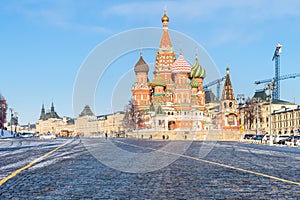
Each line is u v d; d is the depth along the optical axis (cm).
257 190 1173
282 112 13625
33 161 2327
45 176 1548
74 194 1105
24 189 1199
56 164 2109
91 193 1123
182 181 1388
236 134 11469
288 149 4444
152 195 1084
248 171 1741
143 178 1481
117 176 1551
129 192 1139
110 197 1054
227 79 12494
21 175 1577
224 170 1789
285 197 1049
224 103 12362
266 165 2078
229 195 1081
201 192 1135
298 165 2089
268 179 1445
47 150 3697
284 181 1385
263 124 14938
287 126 13300
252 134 12031
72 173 1664
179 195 1083
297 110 12619
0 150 3744
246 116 14800
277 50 19300
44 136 10900
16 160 2409
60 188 1222
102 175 1588
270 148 4734
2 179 1438
